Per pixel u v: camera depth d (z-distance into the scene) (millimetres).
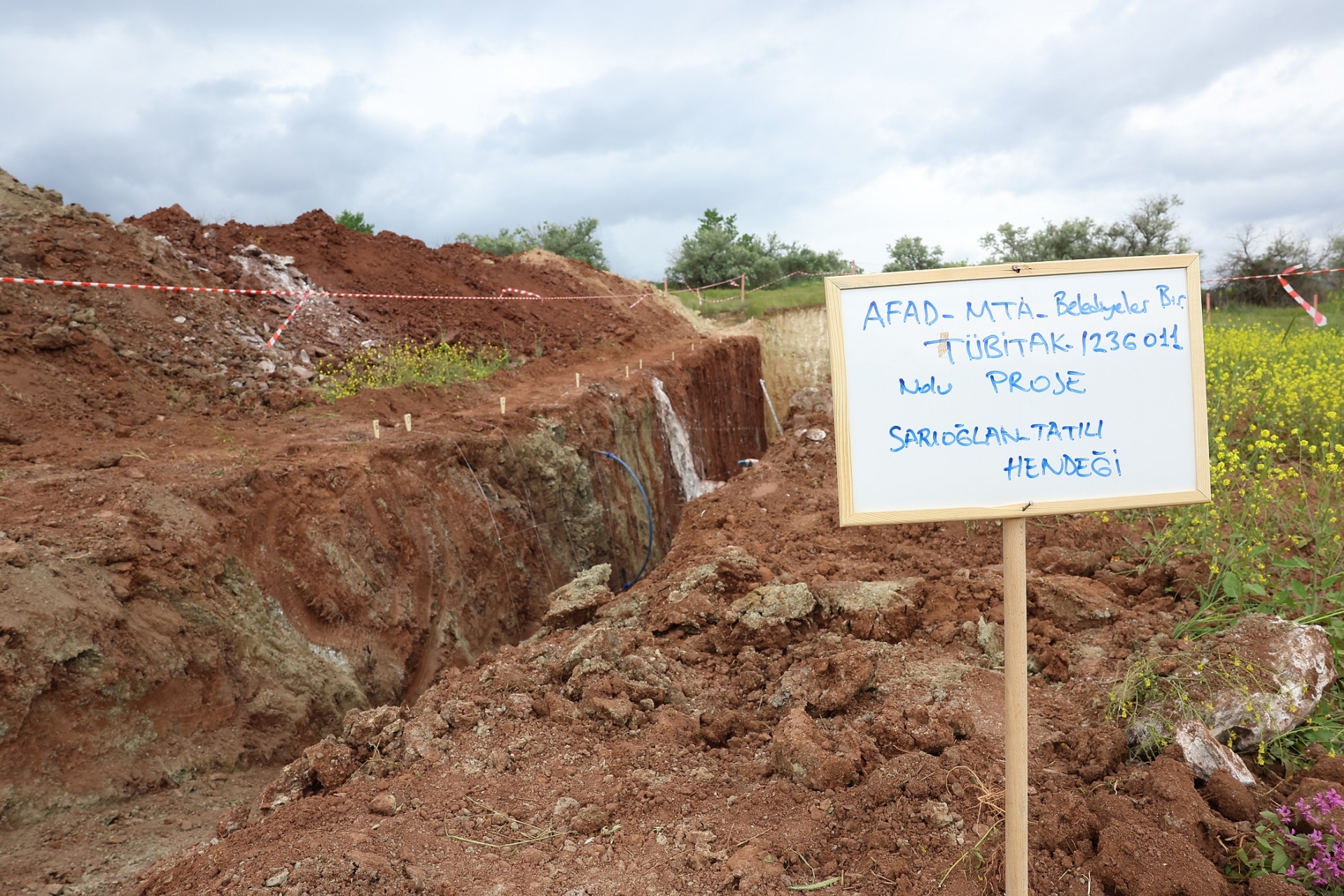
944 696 3896
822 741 3506
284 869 2877
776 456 10789
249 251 14492
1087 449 2438
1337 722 3346
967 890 2680
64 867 4145
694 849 3006
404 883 2838
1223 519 5285
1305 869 2572
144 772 5145
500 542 9766
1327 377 7727
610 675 4359
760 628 4781
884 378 2438
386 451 8672
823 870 2838
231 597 6441
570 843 3117
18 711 4688
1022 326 2418
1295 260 23734
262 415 10055
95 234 11461
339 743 3957
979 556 5750
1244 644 3434
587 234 37312
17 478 6660
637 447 14500
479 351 15227
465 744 3908
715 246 38188
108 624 5328
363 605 7547
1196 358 2447
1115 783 3062
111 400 9039
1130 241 30906
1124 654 3963
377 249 17859
